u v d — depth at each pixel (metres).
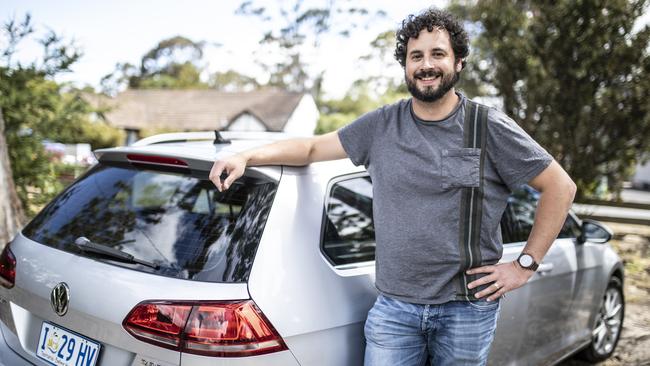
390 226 2.16
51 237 2.43
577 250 3.71
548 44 8.63
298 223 2.19
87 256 2.21
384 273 2.20
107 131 31.50
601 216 10.92
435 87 2.10
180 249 2.10
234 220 2.13
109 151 2.57
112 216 2.36
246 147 2.51
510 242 3.15
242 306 1.92
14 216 5.79
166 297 1.93
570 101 8.74
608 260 4.14
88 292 2.08
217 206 2.21
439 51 2.10
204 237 2.11
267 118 40.53
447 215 2.10
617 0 8.06
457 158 2.10
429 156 2.10
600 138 8.91
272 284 2.01
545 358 3.42
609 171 9.27
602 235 3.66
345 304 2.22
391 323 2.17
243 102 42.22
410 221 2.12
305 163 2.35
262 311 1.95
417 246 2.11
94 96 8.81
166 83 61.31
